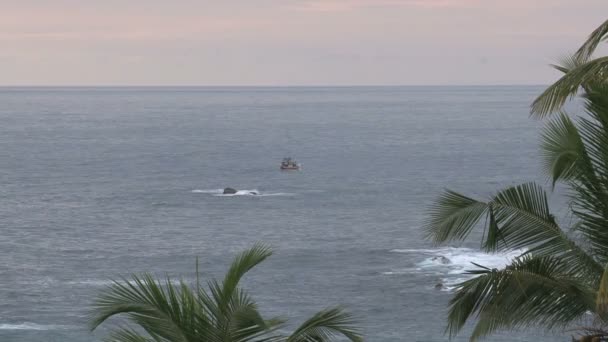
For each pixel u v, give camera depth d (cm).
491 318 1795
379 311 9069
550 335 7256
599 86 1716
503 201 1850
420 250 12369
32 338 8244
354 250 12594
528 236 1838
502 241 1867
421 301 9481
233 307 1580
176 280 10906
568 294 1770
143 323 1567
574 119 1817
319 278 10762
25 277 11025
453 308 1822
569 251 1814
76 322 8788
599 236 1794
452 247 12094
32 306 9488
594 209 1795
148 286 1588
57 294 10081
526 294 1775
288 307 9400
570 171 1817
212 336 1572
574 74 1485
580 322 2166
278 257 12138
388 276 10788
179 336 1560
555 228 1834
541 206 1845
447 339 7869
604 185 1777
